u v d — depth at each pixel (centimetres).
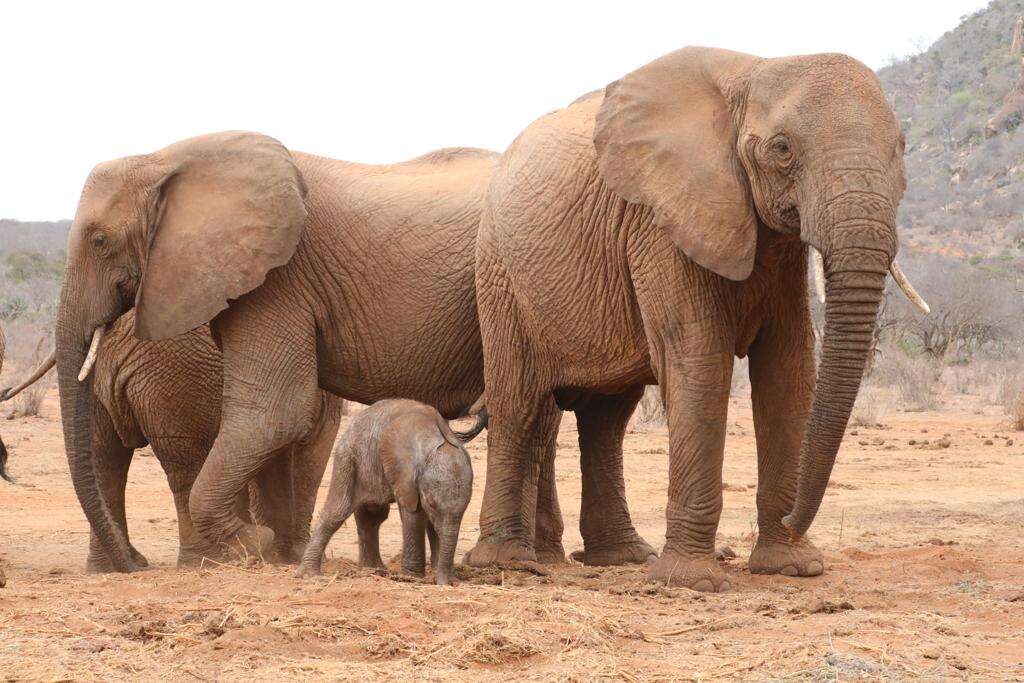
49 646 729
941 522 1534
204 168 1199
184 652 719
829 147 887
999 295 6706
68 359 1181
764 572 1055
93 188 1190
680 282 974
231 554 1170
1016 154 15625
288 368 1206
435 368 1250
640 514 1631
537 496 1227
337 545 1423
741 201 939
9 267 7506
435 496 988
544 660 711
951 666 688
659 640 768
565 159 1090
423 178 1296
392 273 1234
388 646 729
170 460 1255
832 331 877
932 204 14775
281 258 1176
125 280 1192
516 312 1140
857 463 2264
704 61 986
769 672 677
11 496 1762
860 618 829
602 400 1222
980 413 3528
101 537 1173
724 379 982
